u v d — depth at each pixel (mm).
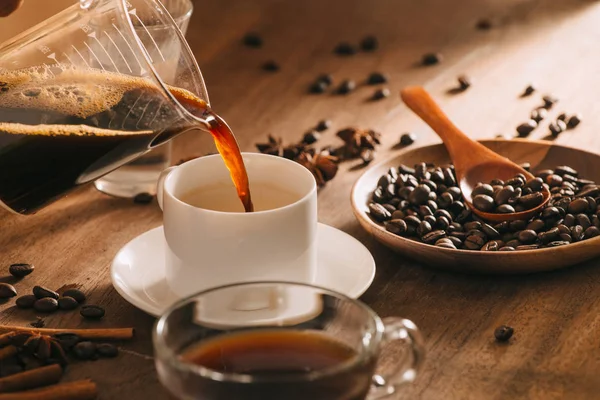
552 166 935
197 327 644
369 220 834
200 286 742
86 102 739
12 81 742
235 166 773
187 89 786
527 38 1335
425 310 779
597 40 1319
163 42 784
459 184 903
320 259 799
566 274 816
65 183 765
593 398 698
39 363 715
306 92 1178
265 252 731
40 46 747
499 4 1484
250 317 653
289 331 649
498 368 723
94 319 770
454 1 1495
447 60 1270
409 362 645
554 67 1239
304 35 1353
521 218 847
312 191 747
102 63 741
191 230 732
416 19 1420
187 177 779
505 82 1202
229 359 640
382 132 1074
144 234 818
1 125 738
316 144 1049
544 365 726
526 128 1057
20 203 770
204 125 756
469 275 816
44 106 737
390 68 1249
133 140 751
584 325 763
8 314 777
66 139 741
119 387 707
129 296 751
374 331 619
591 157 918
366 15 1436
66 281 819
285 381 594
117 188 945
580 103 1140
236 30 1367
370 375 619
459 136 938
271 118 1109
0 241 874
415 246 795
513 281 810
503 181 905
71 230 891
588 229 813
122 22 730
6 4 810
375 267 801
